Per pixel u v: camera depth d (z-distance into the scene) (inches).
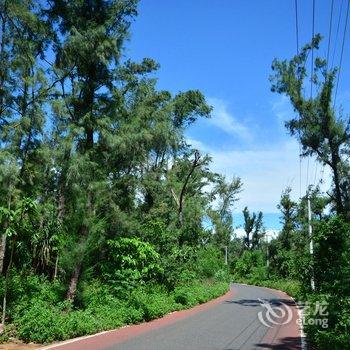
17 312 473.4
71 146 629.9
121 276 672.4
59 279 683.4
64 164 651.5
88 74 653.9
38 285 612.1
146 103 956.6
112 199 891.4
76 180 620.7
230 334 522.9
